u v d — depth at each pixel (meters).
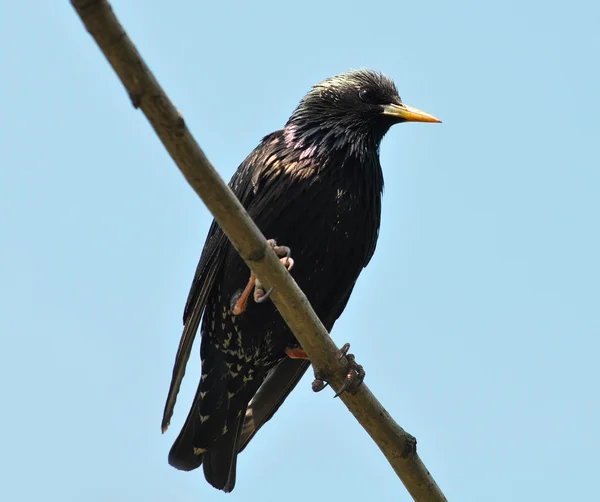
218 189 7.67
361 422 9.54
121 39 6.55
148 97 6.88
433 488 9.59
